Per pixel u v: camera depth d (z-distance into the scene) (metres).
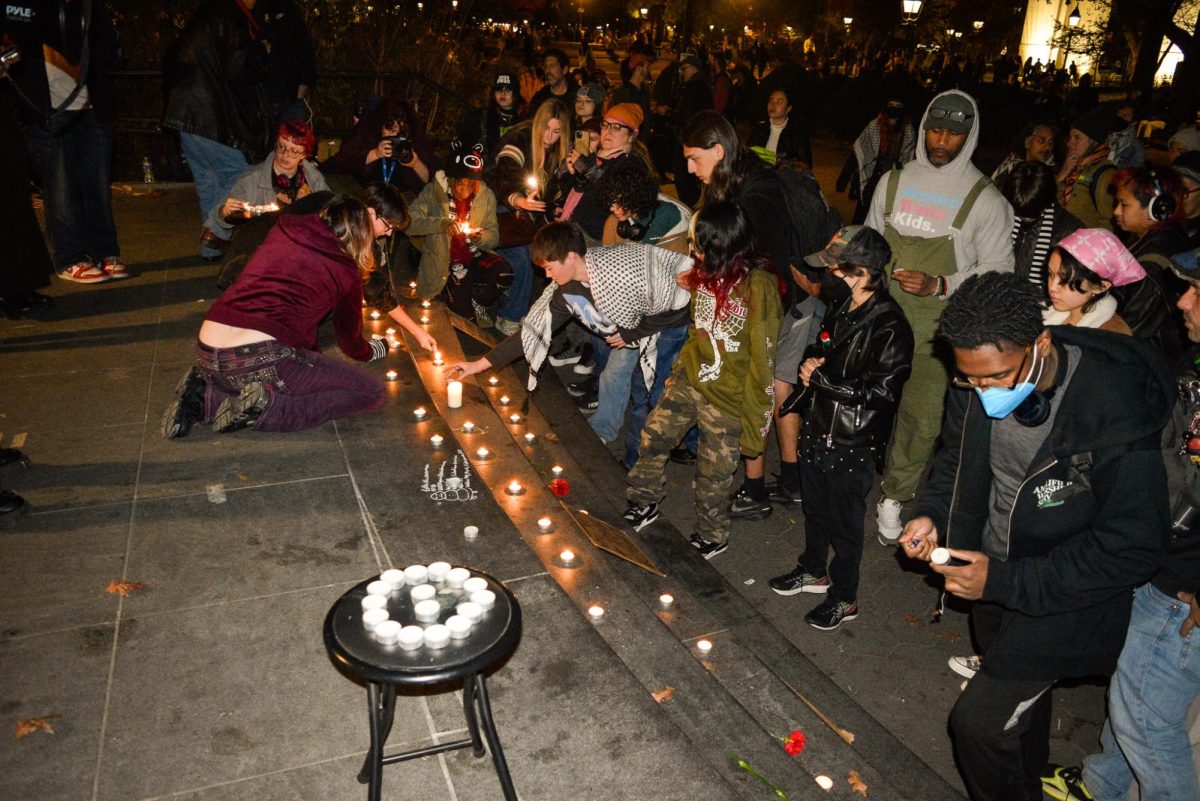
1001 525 2.97
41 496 4.18
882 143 11.23
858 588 5.24
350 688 3.13
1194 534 2.86
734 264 4.53
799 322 5.48
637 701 3.14
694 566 5.10
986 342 2.44
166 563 3.74
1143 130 24.72
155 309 6.51
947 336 2.52
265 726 2.96
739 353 4.73
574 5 66.50
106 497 4.20
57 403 5.09
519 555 3.93
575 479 5.69
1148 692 3.01
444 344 6.53
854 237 4.19
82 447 4.64
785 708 3.89
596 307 5.25
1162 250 4.38
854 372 4.33
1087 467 2.64
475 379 6.40
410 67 14.13
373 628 2.35
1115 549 2.59
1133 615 3.04
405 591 2.55
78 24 6.20
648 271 5.17
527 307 7.68
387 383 5.57
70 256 6.92
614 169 5.49
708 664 4.11
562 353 7.90
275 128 7.76
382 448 4.79
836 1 47.44
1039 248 5.27
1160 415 2.55
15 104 6.17
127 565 3.71
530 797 2.76
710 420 4.99
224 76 7.09
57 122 6.31
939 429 5.29
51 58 6.14
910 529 3.10
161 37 11.52
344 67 13.67
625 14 65.94
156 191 9.91
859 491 4.55
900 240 5.09
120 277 7.08
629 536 5.11
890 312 4.25
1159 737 3.04
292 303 4.73
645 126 12.70
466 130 8.81
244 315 4.66
